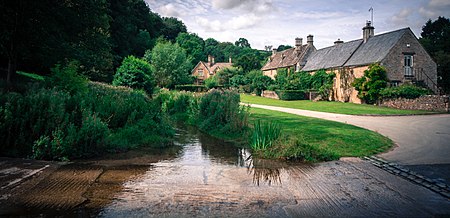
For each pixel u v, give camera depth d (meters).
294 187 6.32
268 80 47.59
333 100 39.94
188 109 20.39
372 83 32.72
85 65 20.02
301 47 52.03
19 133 8.45
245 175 7.20
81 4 18.38
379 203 5.43
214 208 5.04
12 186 5.76
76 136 8.59
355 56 38.09
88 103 11.48
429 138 12.81
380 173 7.48
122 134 10.87
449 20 61.81
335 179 6.95
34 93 9.93
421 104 28.77
